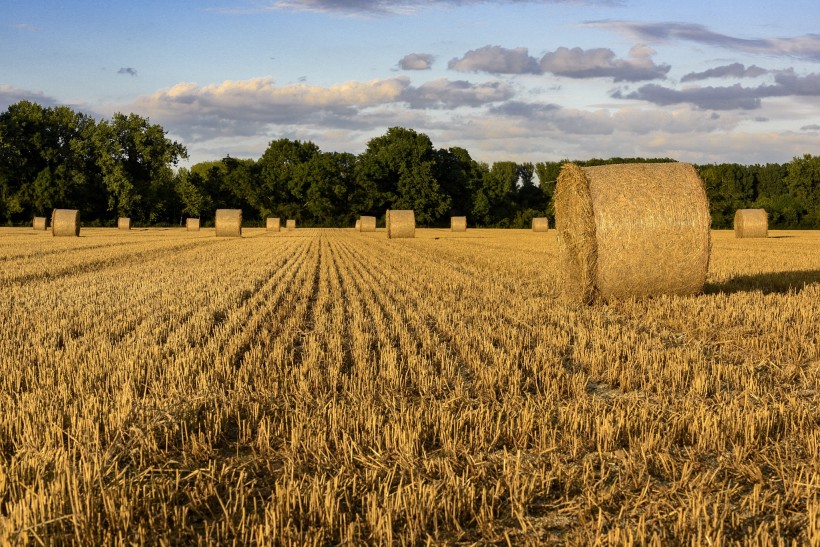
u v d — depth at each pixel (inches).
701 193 512.7
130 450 212.5
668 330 416.2
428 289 633.0
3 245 1310.3
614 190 509.0
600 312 486.3
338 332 413.7
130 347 358.0
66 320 440.5
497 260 978.7
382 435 228.4
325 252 1181.1
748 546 156.2
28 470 191.2
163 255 1082.1
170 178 3316.9
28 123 3115.2
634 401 265.6
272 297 565.6
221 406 262.1
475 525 175.2
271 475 203.2
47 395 264.2
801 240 1491.1
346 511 179.2
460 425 234.2
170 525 171.5
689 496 182.2
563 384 294.7
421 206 3590.1
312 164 3661.4
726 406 250.2
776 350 355.6
